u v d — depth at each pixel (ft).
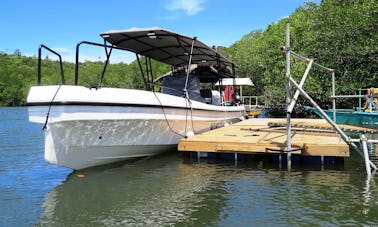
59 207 16.63
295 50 76.74
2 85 261.03
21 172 24.25
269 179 20.76
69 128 21.04
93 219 15.12
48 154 21.57
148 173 22.74
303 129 32.68
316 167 23.65
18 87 274.57
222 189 18.92
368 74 62.59
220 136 28.76
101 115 22.00
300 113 78.43
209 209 15.93
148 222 14.65
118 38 28.32
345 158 26.68
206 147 25.63
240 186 19.42
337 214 14.93
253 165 24.63
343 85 63.16
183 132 30.60
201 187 19.38
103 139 23.06
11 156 31.45
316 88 65.82
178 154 29.43
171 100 27.55
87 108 21.33
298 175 21.61
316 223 14.03
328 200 16.76
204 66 40.91
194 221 14.61
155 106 25.58
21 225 14.55
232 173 22.41
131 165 25.17
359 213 15.02
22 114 128.67
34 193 18.95
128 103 23.43
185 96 29.99
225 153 26.45
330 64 65.10
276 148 23.71
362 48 61.00
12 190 19.57
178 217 15.10
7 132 55.88
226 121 43.34
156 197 17.79
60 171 24.48
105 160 24.48
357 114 46.70
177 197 17.71
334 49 65.10
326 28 68.13
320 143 23.85
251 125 39.58
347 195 17.49
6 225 14.53
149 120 25.23
